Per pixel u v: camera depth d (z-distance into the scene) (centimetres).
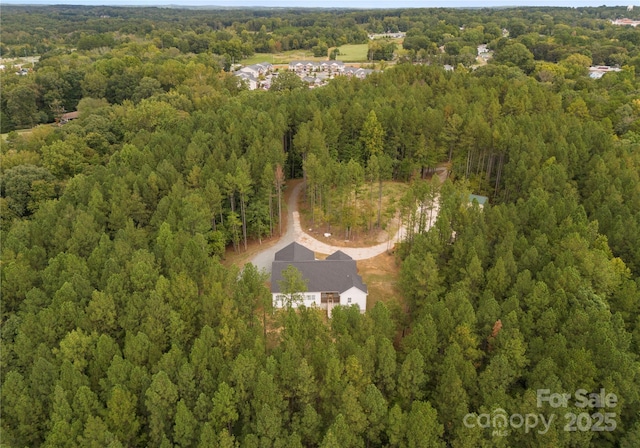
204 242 7056
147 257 6400
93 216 7506
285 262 7038
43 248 7119
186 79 17300
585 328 5200
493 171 10925
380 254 8544
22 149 11988
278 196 9231
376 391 4541
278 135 10456
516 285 5966
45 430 4709
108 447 4212
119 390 4553
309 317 5538
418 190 8312
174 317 5475
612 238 7088
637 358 5272
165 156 9588
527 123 10662
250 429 4578
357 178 8856
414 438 4325
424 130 10800
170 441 4525
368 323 5325
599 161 8875
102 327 5625
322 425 4684
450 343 5322
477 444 4344
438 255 7194
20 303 6116
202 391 4762
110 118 13862
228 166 8812
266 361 4866
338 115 11106
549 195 8206
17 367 5191
